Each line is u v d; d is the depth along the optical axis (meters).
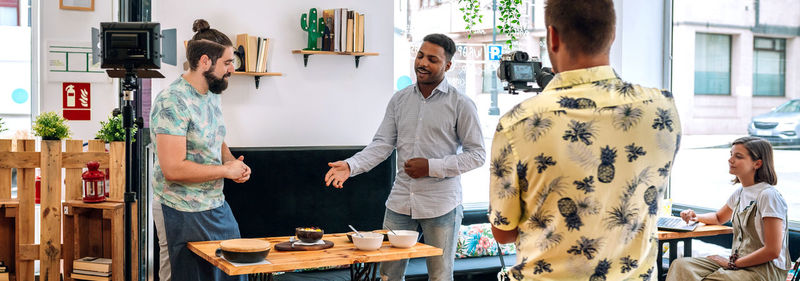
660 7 5.38
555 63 1.39
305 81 4.35
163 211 2.74
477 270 4.37
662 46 5.41
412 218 3.26
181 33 4.03
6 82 5.52
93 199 3.89
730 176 5.21
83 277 3.88
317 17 4.34
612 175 1.32
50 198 3.85
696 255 4.38
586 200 1.32
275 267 2.32
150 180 3.81
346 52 4.32
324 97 4.41
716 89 7.01
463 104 3.26
